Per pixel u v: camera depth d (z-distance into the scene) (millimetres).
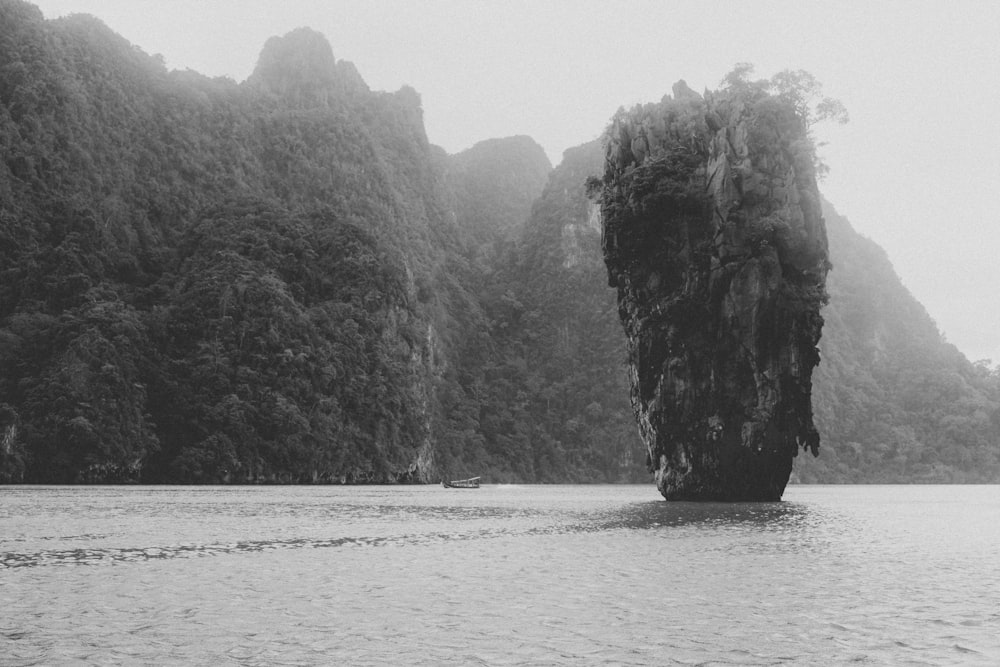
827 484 182125
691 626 16938
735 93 66562
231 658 14523
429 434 161125
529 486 156500
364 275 156625
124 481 108812
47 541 32031
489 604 19203
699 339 63812
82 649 15070
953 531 39000
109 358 112562
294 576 23438
